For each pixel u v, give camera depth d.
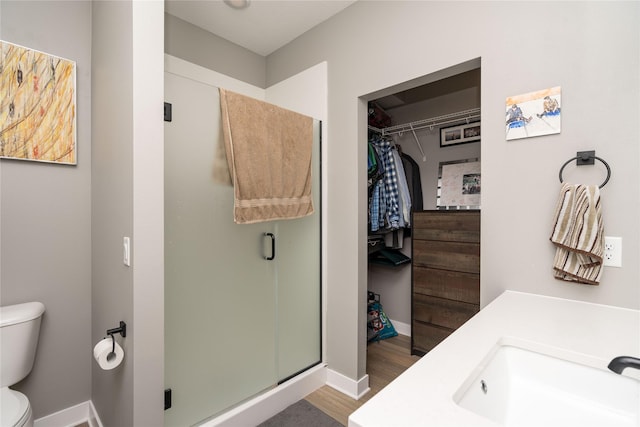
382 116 2.95
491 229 1.36
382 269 3.22
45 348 1.68
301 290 2.10
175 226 1.46
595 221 1.09
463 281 2.37
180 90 1.46
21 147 1.57
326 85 2.15
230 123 1.60
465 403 0.62
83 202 1.80
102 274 1.62
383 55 1.83
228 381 1.69
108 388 1.53
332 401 1.97
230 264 1.69
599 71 1.12
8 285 1.57
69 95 1.72
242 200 1.64
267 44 2.47
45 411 1.68
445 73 1.62
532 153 1.26
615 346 0.80
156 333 1.28
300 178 1.96
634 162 1.06
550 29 1.23
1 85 1.51
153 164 1.27
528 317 1.02
